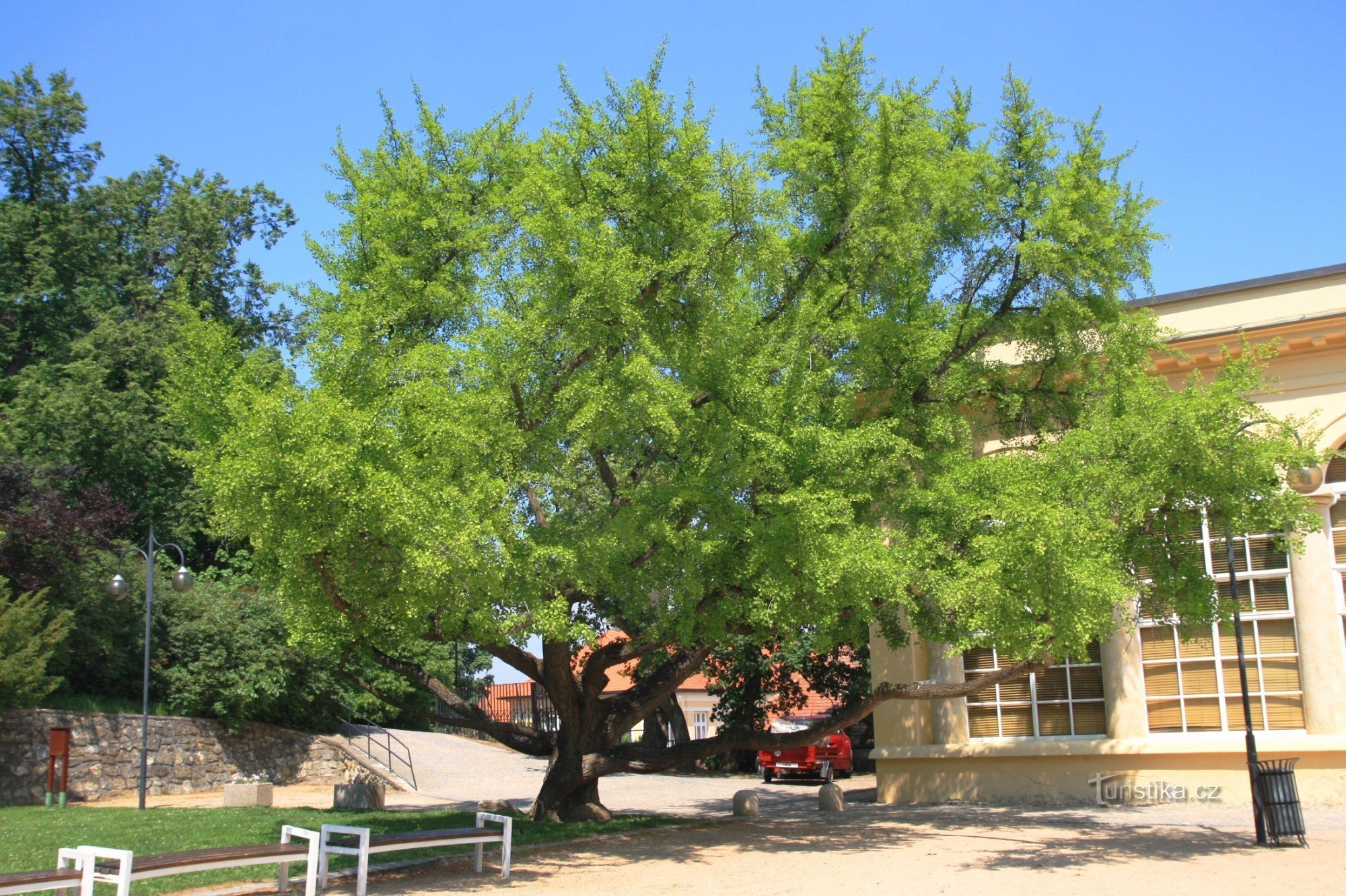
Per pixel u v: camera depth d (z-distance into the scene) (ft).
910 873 36.09
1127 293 50.11
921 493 43.27
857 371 47.80
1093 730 65.72
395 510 31.73
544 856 40.37
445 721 52.29
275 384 39.04
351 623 40.75
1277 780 41.83
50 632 70.03
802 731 50.83
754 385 41.34
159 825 49.06
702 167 40.60
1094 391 50.14
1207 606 42.78
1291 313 63.87
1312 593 60.29
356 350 36.96
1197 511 42.27
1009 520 38.78
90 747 71.41
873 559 39.34
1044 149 50.52
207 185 122.31
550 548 37.73
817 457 40.81
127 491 99.45
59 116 115.34
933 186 46.11
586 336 39.17
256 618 85.40
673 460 46.16
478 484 35.83
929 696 48.70
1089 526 39.17
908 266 48.21
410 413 36.11
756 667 103.91
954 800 67.67
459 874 35.50
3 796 65.51
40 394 95.04
